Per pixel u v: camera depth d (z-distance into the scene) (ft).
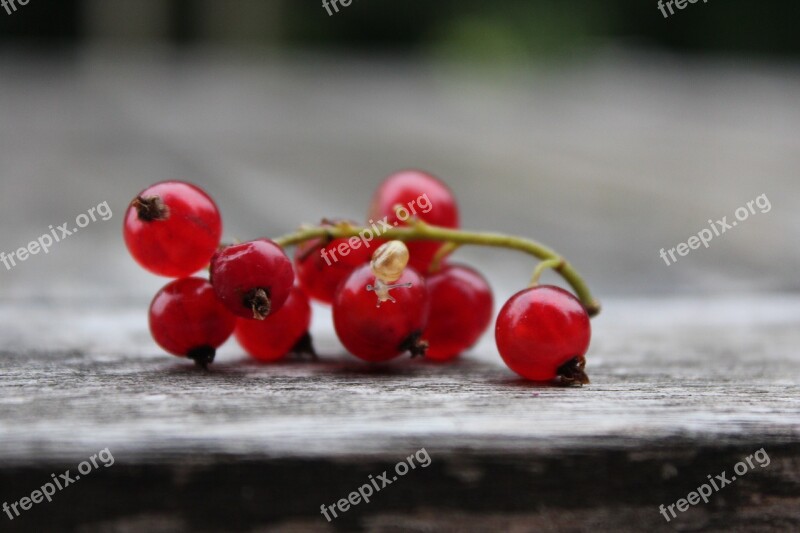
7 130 2.85
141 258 0.83
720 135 3.12
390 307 0.83
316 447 0.73
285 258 0.82
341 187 1.82
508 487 0.74
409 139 2.82
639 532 0.75
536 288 0.82
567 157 2.45
